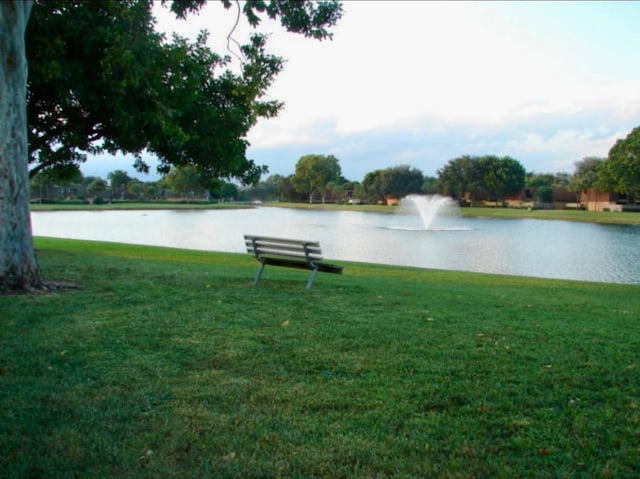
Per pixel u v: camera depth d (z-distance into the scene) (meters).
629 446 3.61
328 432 3.82
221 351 5.61
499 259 26.17
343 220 63.09
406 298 9.30
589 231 45.66
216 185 20.56
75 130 15.88
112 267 12.73
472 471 3.31
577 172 100.88
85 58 14.57
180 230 45.47
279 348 5.73
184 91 16.05
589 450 3.57
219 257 19.39
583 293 12.78
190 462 3.41
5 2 8.27
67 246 21.33
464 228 48.72
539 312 8.55
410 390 4.57
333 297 8.93
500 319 7.57
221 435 3.77
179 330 6.41
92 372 4.98
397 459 3.45
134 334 6.23
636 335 6.71
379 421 4.00
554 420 4.01
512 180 104.00
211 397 4.44
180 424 3.93
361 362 5.30
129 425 3.91
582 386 4.69
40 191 123.44
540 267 23.58
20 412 4.11
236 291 9.27
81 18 14.11
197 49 18.33
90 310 7.41
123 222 56.91
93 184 137.88
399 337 6.20
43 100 16.05
